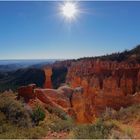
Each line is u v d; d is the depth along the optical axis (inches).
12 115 550.6
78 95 1517.0
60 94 1378.0
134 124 502.9
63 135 460.8
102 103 2586.1
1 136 424.5
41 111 642.8
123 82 2918.3
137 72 3002.0
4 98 631.8
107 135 377.7
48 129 508.7
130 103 2372.0
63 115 816.9
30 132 460.4
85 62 4013.3
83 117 1504.7
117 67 3491.6
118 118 581.6
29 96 892.6
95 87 2837.1
